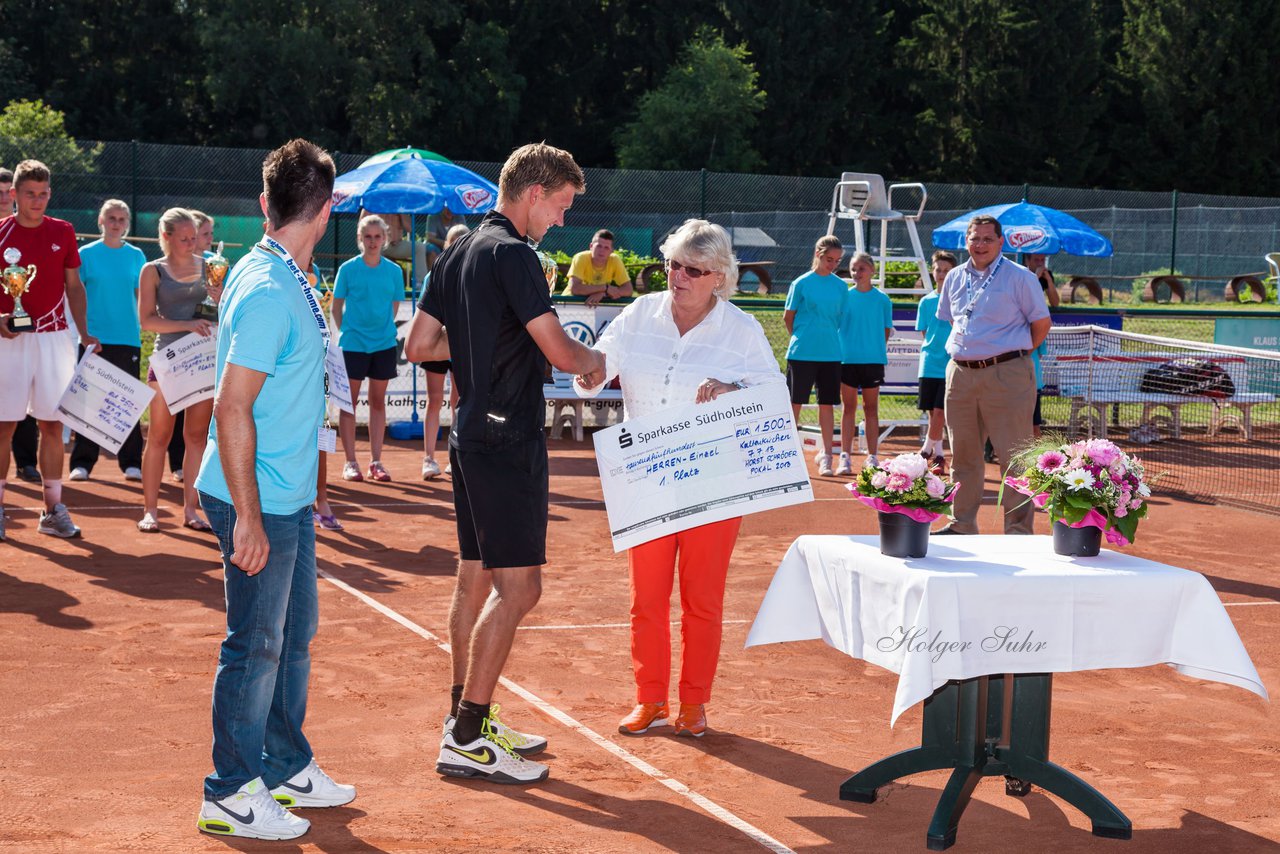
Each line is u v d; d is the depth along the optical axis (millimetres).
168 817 4109
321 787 4242
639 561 5031
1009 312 8156
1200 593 4082
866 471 4324
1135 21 58594
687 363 5047
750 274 29672
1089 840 4137
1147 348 17109
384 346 11078
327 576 7648
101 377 8312
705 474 4766
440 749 4711
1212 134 55938
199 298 8461
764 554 8758
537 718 5242
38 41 53594
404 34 52219
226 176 25703
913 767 4367
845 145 59250
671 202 30406
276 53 49188
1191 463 13727
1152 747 5086
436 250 14812
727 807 4328
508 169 4535
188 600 6953
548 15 57906
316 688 5543
